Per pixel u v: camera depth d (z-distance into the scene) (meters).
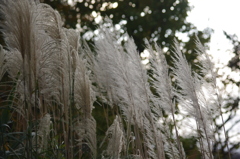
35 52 3.67
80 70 4.20
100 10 15.75
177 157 4.94
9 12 3.55
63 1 13.75
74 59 4.33
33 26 3.61
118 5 16.14
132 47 5.00
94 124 4.23
